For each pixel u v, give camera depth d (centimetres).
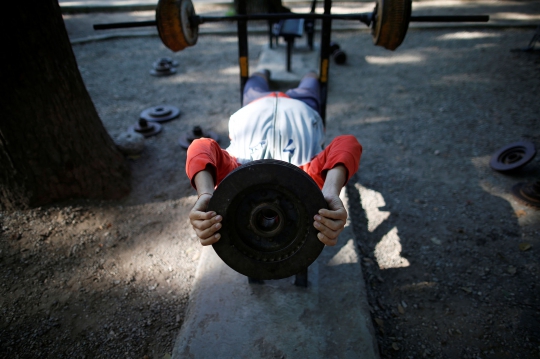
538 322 215
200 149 175
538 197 300
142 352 199
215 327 196
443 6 927
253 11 852
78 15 921
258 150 208
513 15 815
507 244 270
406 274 250
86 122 283
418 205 311
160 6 259
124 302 226
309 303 209
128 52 703
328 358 182
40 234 258
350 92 523
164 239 275
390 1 234
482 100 478
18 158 249
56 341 201
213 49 714
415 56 650
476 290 237
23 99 239
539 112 437
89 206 288
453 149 384
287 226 147
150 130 420
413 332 214
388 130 425
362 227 290
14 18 223
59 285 232
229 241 148
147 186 330
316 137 223
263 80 354
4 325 206
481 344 206
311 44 629
